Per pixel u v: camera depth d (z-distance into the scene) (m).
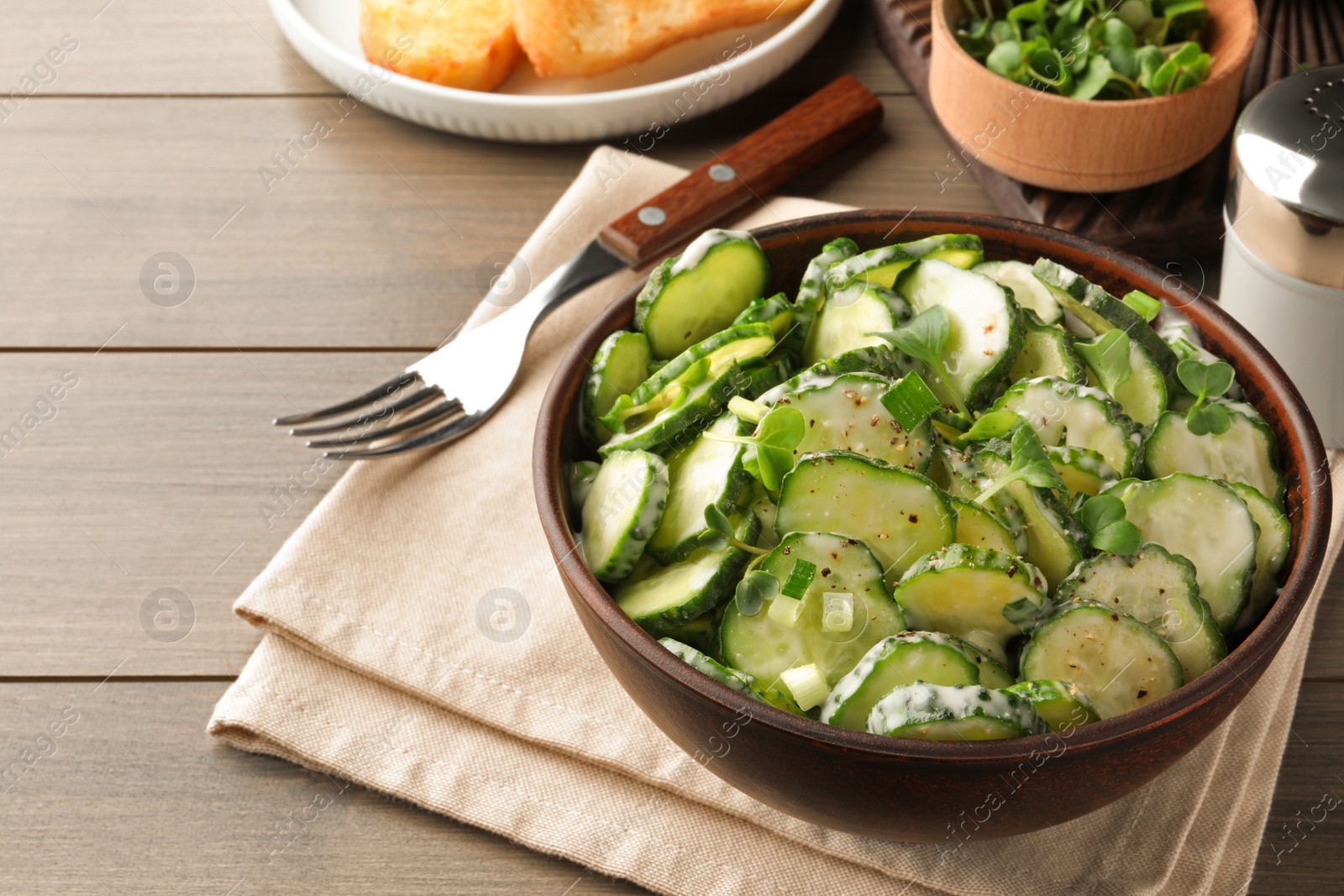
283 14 0.78
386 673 0.65
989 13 0.74
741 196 0.73
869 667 0.58
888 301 0.62
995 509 0.59
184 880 0.63
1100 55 0.72
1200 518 0.59
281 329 0.73
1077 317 0.62
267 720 0.64
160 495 0.70
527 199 0.76
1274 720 0.63
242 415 0.71
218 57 0.81
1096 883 0.61
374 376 0.72
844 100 0.76
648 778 0.63
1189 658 0.59
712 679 0.57
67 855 0.63
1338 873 0.62
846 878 0.62
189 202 0.77
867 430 0.60
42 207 0.77
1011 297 0.61
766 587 0.59
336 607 0.66
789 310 0.63
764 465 0.59
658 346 0.63
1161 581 0.59
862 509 0.59
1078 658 0.58
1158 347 0.62
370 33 0.77
